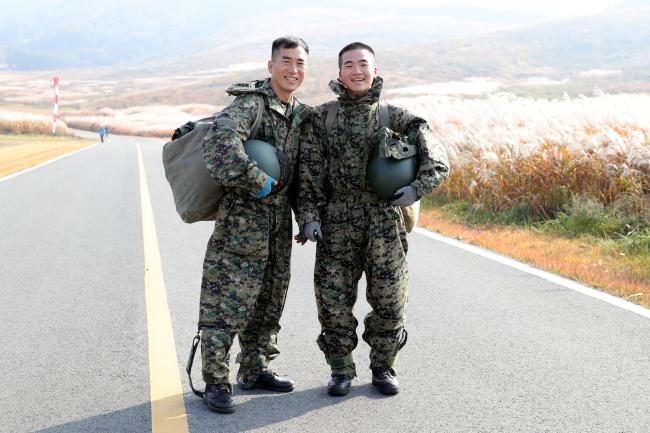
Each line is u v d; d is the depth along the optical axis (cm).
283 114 381
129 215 1170
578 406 389
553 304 602
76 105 13588
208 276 379
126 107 12762
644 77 11069
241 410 385
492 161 1190
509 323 546
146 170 2152
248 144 369
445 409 386
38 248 870
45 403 397
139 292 647
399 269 398
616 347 488
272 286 395
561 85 10631
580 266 739
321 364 457
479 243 910
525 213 1103
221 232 377
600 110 1265
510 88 10375
